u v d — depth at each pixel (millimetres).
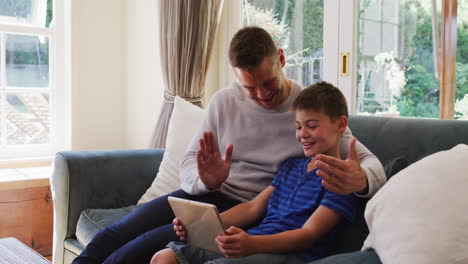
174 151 2057
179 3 2523
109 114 3219
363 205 1236
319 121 1281
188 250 1208
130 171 2090
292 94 1574
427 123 1400
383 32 2072
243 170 1622
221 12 2754
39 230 2543
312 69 2389
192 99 2613
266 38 1412
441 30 1861
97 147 3176
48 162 3000
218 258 1208
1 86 2998
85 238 1739
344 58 2205
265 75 1407
